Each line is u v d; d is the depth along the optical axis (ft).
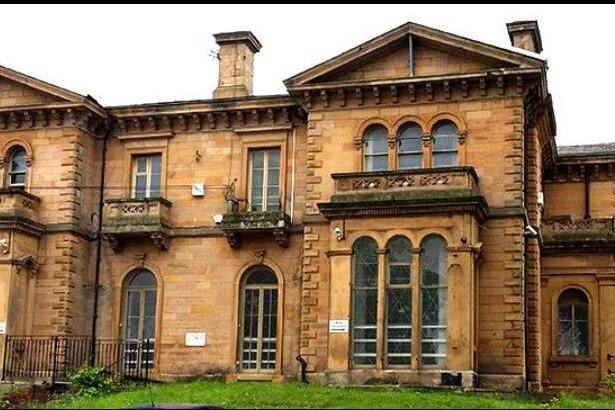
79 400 97.40
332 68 117.19
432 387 103.60
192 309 124.06
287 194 123.44
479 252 108.58
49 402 98.48
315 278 115.34
